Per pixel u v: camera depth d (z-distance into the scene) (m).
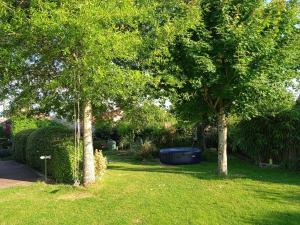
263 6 10.62
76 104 10.57
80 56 8.53
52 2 7.93
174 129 20.17
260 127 14.98
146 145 18.66
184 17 9.70
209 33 10.52
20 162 18.73
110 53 7.96
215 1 10.65
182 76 10.70
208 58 10.34
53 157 12.23
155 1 9.57
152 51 9.39
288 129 13.99
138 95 10.34
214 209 7.96
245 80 10.33
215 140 19.38
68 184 11.07
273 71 10.52
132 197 9.12
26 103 10.38
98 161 11.62
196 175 12.46
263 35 10.44
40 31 8.02
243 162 16.33
